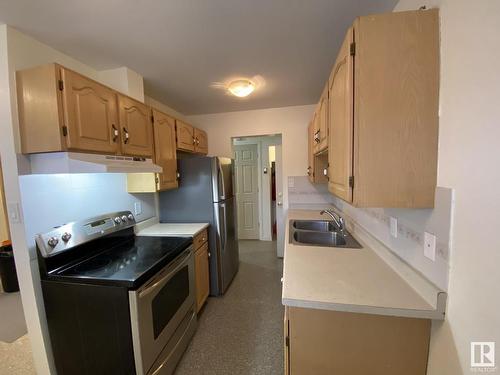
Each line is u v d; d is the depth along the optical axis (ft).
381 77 3.04
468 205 2.51
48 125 4.12
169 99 9.18
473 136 2.42
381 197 3.14
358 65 3.07
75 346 4.52
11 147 4.26
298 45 5.49
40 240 4.46
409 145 3.05
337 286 3.55
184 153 10.12
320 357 3.48
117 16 4.26
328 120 4.88
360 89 3.09
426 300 3.13
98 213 6.10
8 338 6.75
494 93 2.18
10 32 4.33
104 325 4.33
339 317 3.39
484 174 2.30
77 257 5.16
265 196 15.28
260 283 9.59
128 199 7.21
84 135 4.50
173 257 5.69
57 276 4.44
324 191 10.93
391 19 2.99
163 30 4.75
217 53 5.75
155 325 4.70
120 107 5.48
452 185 2.74
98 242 5.69
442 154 2.90
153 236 6.95
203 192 8.56
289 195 11.19
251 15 4.40
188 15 4.33
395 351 3.31
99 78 6.45
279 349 6.02
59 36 4.78
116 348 4.32
